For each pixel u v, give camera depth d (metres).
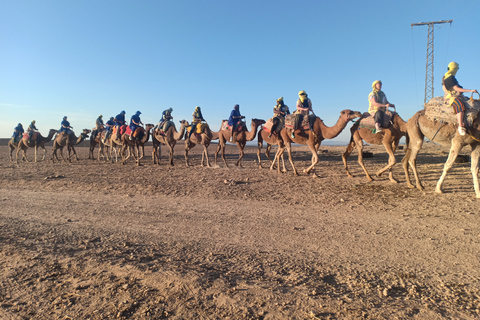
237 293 3.69
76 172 15.96
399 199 8.46
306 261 4.69
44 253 5.06
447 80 8.43
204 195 9.82
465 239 5.38
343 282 3.99
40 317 3.32
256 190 10.42
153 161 20.78
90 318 3.28
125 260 4.69
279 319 3.19
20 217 7.52
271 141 15.32
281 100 14.23
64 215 7.66
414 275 4.12
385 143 10.77
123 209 8.19
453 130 8.58
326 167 16.14
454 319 3.10
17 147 23.50
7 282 4.12
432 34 41.47
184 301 3.54
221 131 17.39
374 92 10.77
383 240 5.50
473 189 9.16
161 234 6.08
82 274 4.30
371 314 3.21
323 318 3.17
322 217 7.08
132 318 3.24
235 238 5.79
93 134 24.41
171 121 19.11
